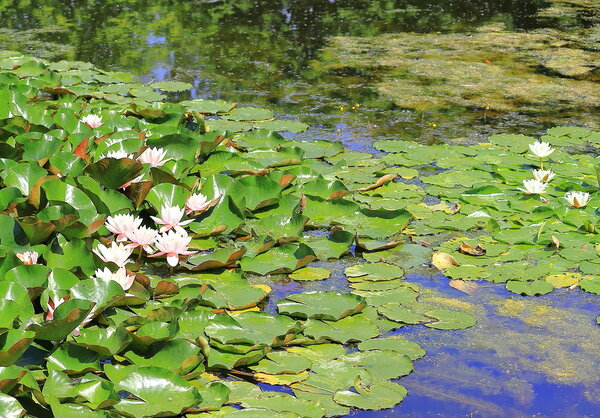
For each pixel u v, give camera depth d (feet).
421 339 9.11
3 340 7.50
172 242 10.00
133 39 25.34
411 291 10.19
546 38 25.71
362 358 8.58
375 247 11.38
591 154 15.31
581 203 12.59
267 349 8.55
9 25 27.22
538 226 12.16
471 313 9.75
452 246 11.56
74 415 6.94
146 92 18.86
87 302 8.03
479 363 8.64
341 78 21.02
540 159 14.60
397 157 15.06
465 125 17.15
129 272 9.32
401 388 8.05
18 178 11.10
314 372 8.28
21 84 17.15
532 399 7.99
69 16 29.04
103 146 12.87
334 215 12.46
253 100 18.86
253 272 10.53
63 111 14.78
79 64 21.44
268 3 32.01
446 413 7.69
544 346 9.04
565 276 10.69
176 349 8.18
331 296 9.76
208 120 16.98
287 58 23.11
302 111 18.10
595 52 23.82
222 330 8.72
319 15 29.53
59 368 7.68
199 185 12.64
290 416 7.38
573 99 19.15
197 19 28.76
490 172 14.35
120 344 7.97
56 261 9.53
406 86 20.25
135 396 7.47
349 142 16.03
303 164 14.52
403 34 26.32
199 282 9.98
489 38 25.67
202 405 7.51
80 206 10.77
